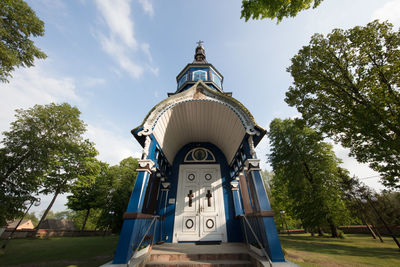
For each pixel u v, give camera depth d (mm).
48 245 12148
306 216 14406
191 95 6555
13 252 9359
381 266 5500
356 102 8883
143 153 5316
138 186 4742
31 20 10117
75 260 6926
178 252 4789
